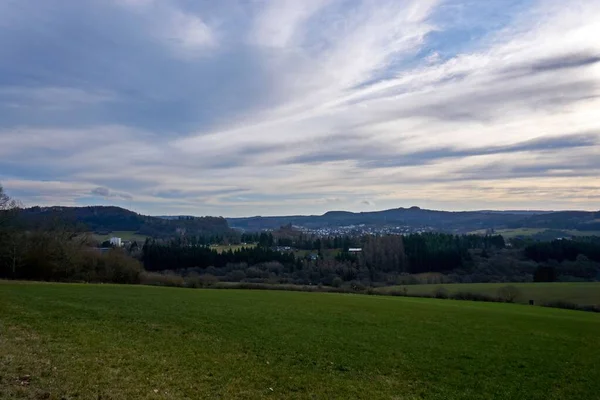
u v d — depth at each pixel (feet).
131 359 53.52
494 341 86.07
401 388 54.03
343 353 68.13
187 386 46.52
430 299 194.90
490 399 52.70
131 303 103.24
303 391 49.49
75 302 96.27
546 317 131.54
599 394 57.11
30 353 50.39
